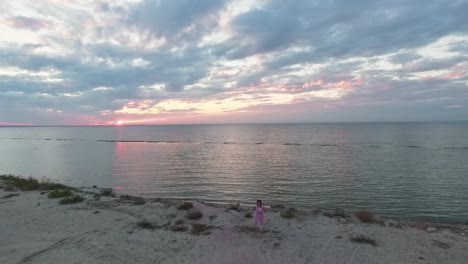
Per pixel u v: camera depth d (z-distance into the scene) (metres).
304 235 10.08
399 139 92.19
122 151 70.75
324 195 25.45
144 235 10.35
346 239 9.66
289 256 8.54
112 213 12.91
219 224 11.26
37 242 9.86
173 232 10.57
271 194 26.05
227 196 25.42
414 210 20.55
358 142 84.06
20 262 8.41
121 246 9.45
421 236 9.93
